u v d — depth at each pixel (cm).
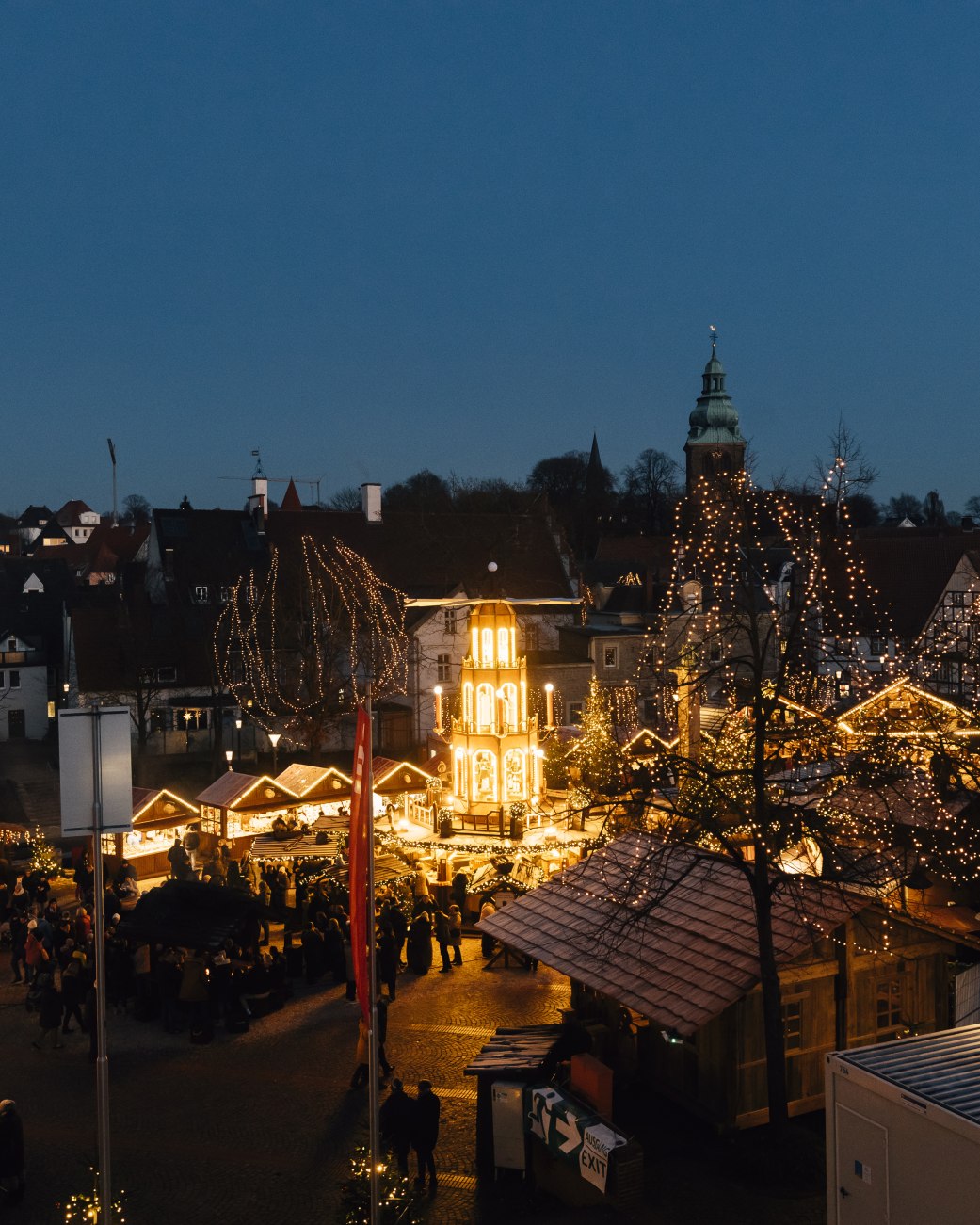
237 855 4253
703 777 2431
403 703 7206
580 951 2270
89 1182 1955
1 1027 2738
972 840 2491
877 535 9856
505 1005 2803
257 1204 1872
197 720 7138
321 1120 2180
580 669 7175
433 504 11662
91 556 15138
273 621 6644
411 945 3055
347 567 7688
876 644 4400
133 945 2866
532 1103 1892
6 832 4412
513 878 3591
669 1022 1933
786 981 2050
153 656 7150
